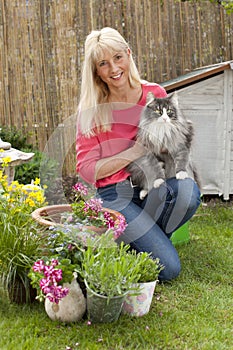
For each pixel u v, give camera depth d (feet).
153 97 10.69
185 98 16.76
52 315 8.14
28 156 12.85
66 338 7.62
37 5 19.30
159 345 7.54
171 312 8.59
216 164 17.11
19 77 19.66
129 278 7.93
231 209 16.10
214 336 7.81
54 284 7.67
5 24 19.31
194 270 10.65
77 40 19.60
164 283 10.01
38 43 19.52
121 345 7.52
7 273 8.66
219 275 10.34
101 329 7.95
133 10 19.60
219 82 16.71
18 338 7.54
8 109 19.83
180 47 19.90
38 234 8.92
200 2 19.60
